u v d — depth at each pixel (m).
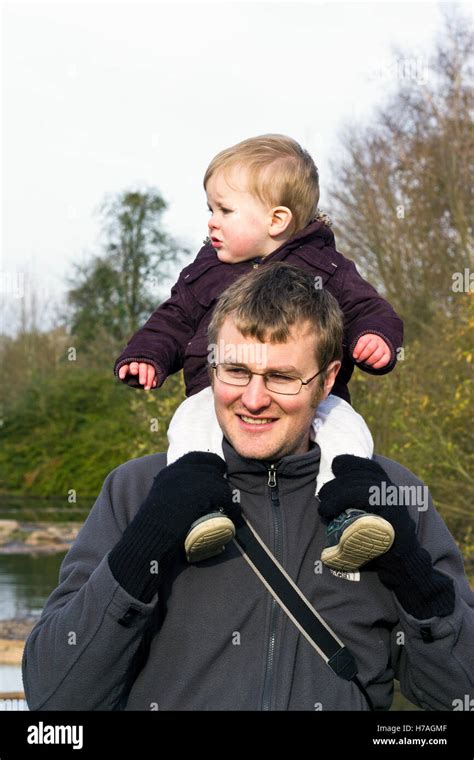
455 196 22.69
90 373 39.78
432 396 13.33
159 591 2.71
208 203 3.89
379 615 2.75
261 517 2.78
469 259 21.33
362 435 2.99
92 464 38.84
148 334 3.70
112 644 2.57
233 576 2.72
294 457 2.78
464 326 13.66
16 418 40.72
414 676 2.81
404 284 22.67
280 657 2.66
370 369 3.46
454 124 23.36
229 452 2.81
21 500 37.56
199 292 3.72
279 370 2.68
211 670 2.67
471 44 23.42
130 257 36.19
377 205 23.69
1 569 16.98
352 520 2.62
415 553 2.67
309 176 3.88
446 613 2.68
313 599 2.73
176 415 3.07
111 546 2.80
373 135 24.53
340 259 3.75
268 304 2.68
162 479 2.66
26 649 2.74
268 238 3.79
